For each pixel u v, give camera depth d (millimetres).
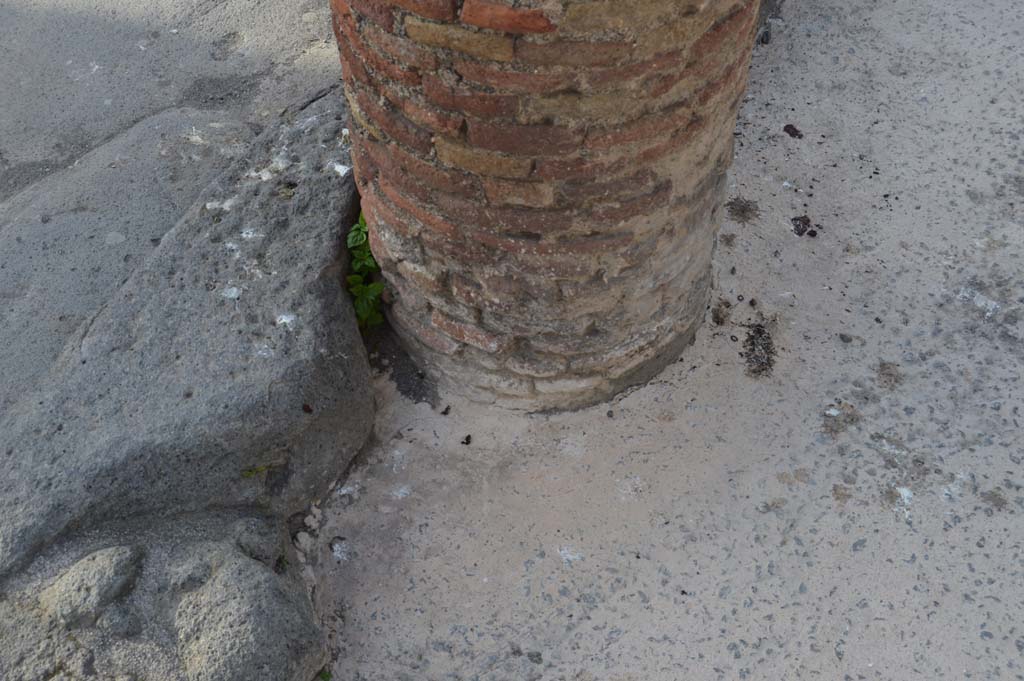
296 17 4652
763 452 3010
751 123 3932
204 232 3100
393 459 3055
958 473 2939
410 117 2330
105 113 4305
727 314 3326
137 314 2885
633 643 2686
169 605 2430
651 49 2074
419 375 3234
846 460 2980
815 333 3289
